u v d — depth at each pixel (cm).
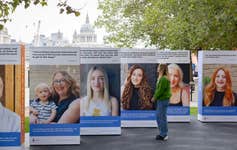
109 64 1260
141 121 1430
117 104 1266
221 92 1530
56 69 1109
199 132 1309
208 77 1527
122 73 1425
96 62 1259
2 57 988
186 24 1741
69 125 1110
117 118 1267
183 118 1544
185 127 1420
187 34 1794
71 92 1112
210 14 1591
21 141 1008
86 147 1067
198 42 1775
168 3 1886
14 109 997
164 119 1166
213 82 1527
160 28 2164
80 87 1223
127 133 1303
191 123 1522
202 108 1541
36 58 1104
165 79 1155
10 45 986
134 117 1429
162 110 1164
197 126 1443
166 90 1157
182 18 1745
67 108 1112
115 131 1269
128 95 1427
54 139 1109
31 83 1107
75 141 1110
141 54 1420
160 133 1171
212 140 1163
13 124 997
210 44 1772
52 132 1109
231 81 1523
